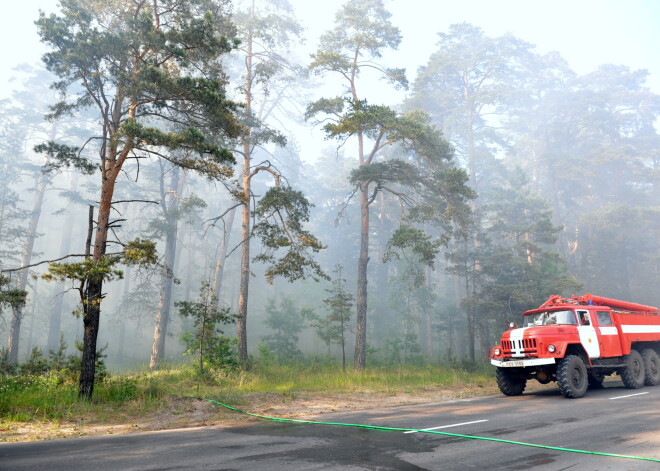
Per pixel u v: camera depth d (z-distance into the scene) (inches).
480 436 264.4
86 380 438.6
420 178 952.3
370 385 632.4
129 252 442.9
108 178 480.7
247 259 874.1
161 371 759.1
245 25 1064.8
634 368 529.3
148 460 214.5
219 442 261.3
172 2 596.4
